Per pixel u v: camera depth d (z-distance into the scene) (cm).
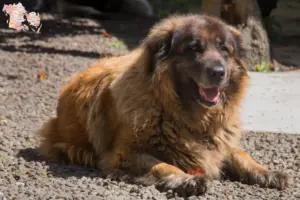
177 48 899
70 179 894
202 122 907
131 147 905
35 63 1800
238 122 966
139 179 873
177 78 898
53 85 1580
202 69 876
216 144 934
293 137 1231
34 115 1318
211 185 877
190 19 927
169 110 896
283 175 909
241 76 937
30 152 1055
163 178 861
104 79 977
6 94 1485
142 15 2869
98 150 970
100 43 2172
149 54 905
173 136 901
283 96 1559
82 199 804
